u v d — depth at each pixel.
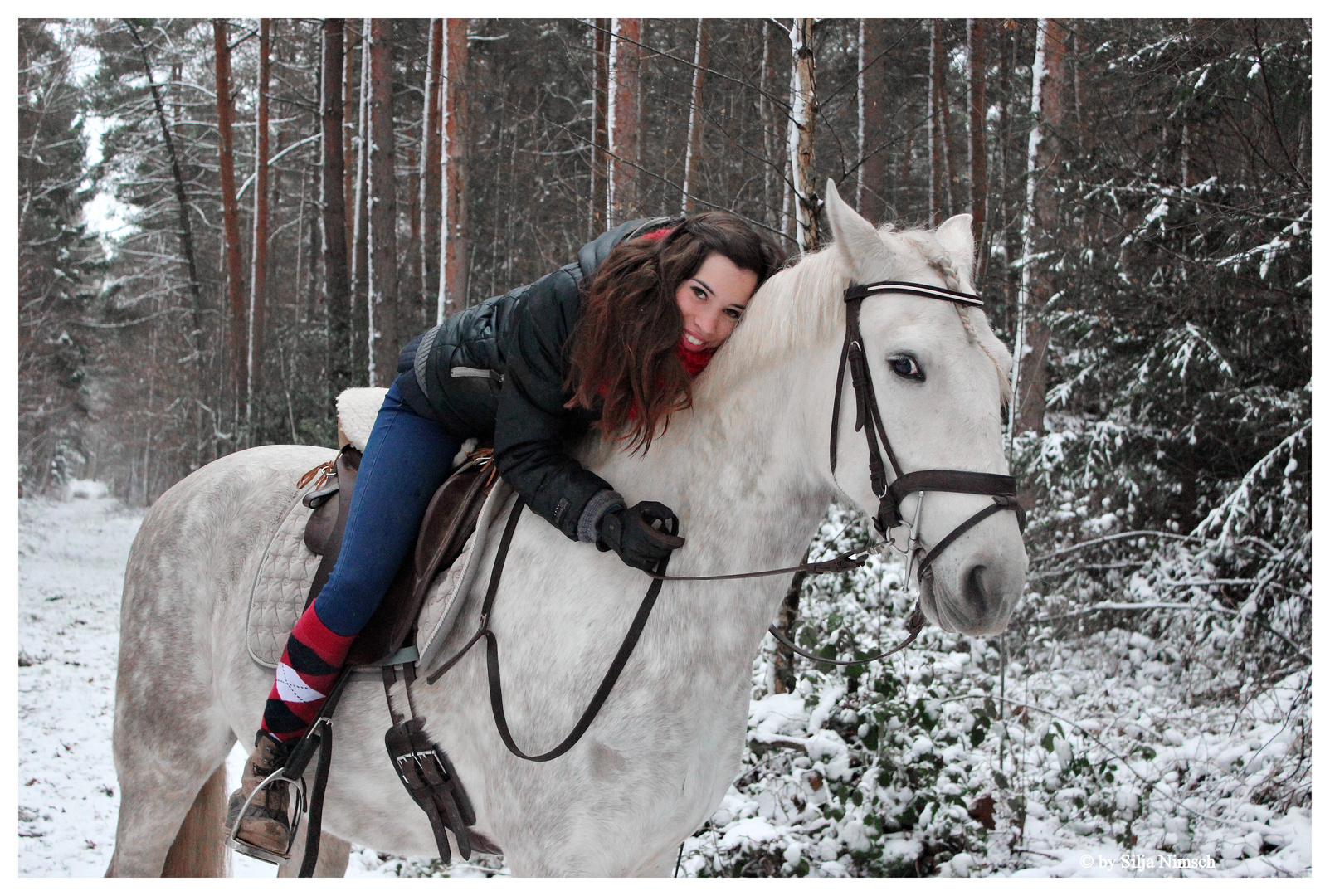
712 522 1.92
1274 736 4.30
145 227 27.19
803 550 1.97
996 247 7.77
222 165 16.39
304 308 23.81
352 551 2.07
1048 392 8.20
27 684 6.54
